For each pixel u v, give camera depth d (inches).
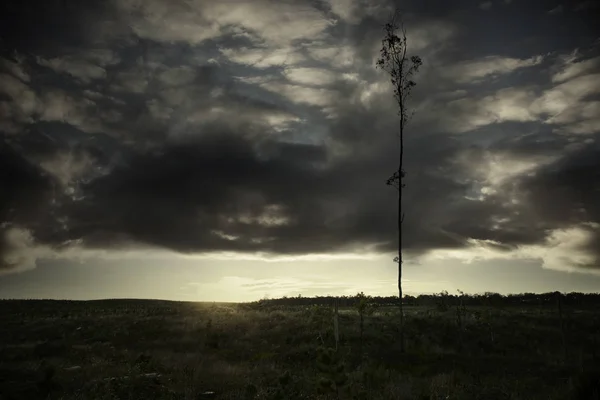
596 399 529.3
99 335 1710.1
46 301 3747.5
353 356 1195.3
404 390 631.8
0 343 1531.7
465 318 2022.6
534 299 3262.8
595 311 2475.4
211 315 2331.4
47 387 626.5
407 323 1894.7
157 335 1708.9
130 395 596.4
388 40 1542.8
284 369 938.7
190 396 605.9
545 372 1041.5
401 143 1469.0
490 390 682.2
